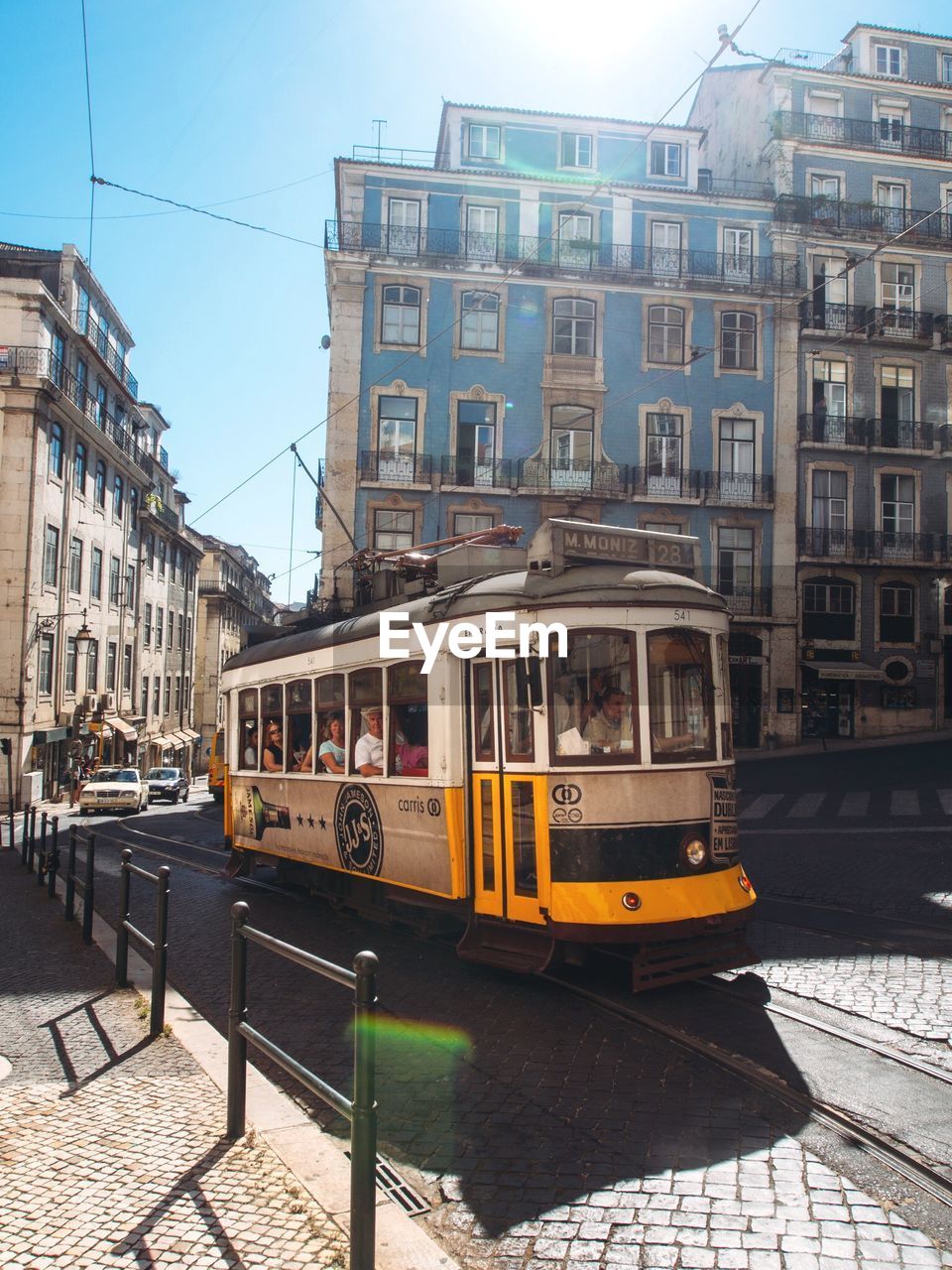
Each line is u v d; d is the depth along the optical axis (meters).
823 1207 3.77
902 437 32.75
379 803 8.43
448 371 30.41
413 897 8.05
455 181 30.78
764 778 24.72
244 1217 3.51
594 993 6.70
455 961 7.91
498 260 30.50
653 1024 6.04
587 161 32.72
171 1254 3.26
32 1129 4.36
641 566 7.56
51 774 33.09
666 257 31.56
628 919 6.41
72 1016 6.33
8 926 9.78
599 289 31.09
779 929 8.98
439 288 30.52
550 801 6.66
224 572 67.25
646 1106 4.81
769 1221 3.67
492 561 8.95
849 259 32.75
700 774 6.87
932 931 8.84
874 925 9.16
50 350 32.09
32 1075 5.15
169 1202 3.63
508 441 30.56
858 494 32.56
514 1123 4.62
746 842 15.80
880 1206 3.78
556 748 6.71
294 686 10.44
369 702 8.72
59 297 34.38
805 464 32.25
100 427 38.53
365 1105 3.07
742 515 31.47
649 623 6.91
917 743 29.98
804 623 32.19
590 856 6.54
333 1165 3.98
